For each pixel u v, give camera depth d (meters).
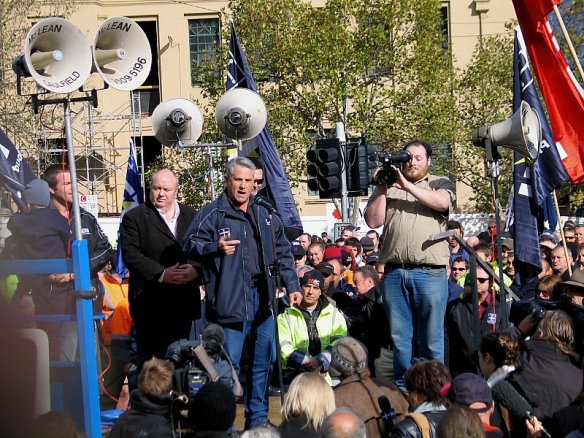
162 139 14.64
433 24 31.66
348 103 31.81
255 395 8.13
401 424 6.18
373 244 16.50
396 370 8.55
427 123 31.22
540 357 7.45
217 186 31.33
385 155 8.25
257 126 12.12
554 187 11.47
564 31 11.14
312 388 6.41
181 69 39.38
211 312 7.95
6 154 10.60
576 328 8.08
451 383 6.62
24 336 4.23
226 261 7.92
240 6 32.19
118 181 39.78
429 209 8.38
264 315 8.12
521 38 11.90
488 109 33.62
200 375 6.89
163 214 8.51
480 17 38.97
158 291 8.34
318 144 14.51
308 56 30.67
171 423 6.52
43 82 7.52
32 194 7.85
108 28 8.28
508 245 12.23
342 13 31.31
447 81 32.81
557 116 11.59
